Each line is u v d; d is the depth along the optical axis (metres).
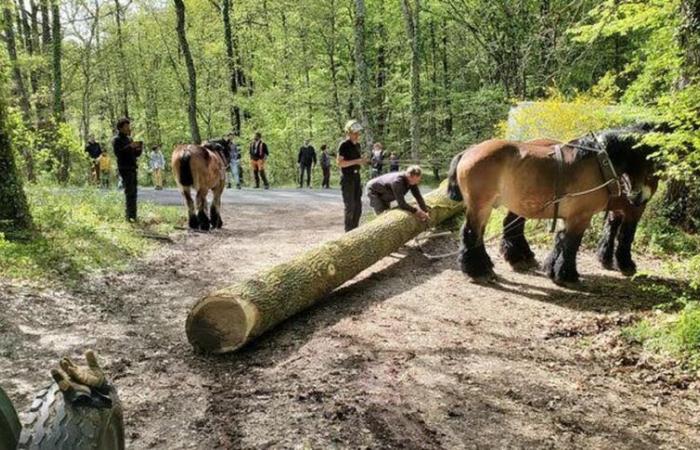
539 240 8.91
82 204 11.12
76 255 7.63
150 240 9.46
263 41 30.77
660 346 4.98
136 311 5.98
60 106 21.66
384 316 5.84
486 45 19.84
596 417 3.88
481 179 6.88
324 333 5.34
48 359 4.62
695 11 6.92
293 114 28.52
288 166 30.38
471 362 4.71
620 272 7.33
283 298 5.33
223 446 3.45
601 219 8.66
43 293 6.16
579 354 4.96
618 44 14.84
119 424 2.12
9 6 11.10
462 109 24.94
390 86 26.22
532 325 5.65
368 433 3.60
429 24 27.05
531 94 15.95
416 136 21.38
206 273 7.67
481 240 7.16
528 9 17.47
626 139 6.56
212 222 11.70
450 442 3.53
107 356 4.76
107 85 33.34
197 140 23.14
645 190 6.76
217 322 4.85
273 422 3.73
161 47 32.69
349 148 9.47
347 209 9.61
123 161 10.40
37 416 1.83
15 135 9.77
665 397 4.20
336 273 6.34
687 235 8.14
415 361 4.70
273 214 14.07
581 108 9.37
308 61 28.11
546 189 6.66
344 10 26.55
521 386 4.30
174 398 4.06
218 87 31.31
